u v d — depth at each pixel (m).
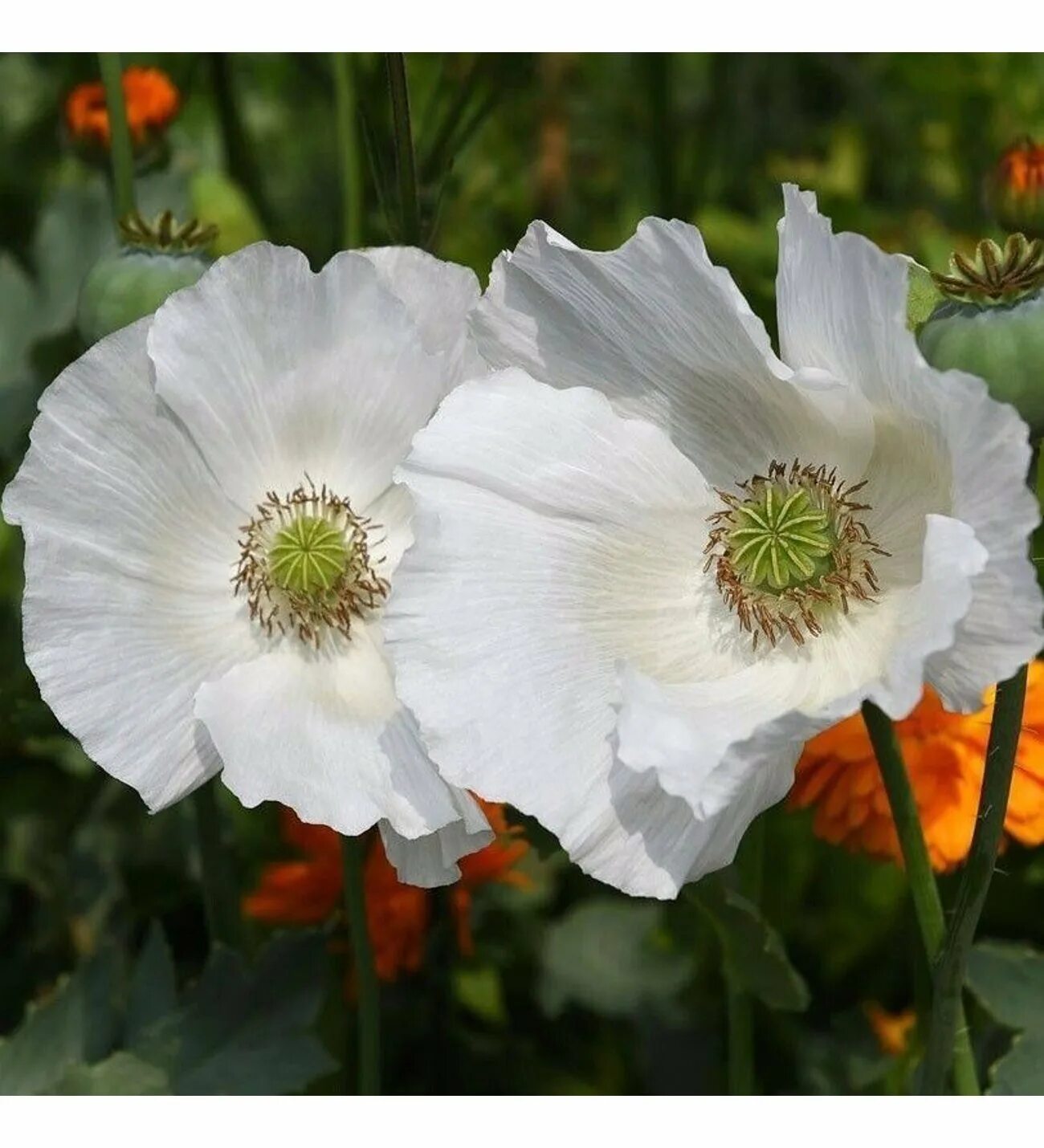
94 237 0.82
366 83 0.82
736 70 1.01
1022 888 0.73
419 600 0.54
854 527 0.56
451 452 0.55
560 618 0.55
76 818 0.77
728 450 0.57
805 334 0.54
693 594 0.56
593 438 0.56
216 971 0.64
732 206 0.97
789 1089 0.74
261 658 0.58
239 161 0.86
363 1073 0.63
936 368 0.54
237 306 0.57
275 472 0.58
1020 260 0.53
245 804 0.55
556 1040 0.77
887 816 0.65
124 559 0.57
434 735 0.53
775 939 0.61
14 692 0.69
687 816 0.53
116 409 0.57
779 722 0.51
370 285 0.57
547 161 0.93
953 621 0.50
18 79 0.94
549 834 0.64
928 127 0.95
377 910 0.69
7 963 0.76
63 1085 0.63
